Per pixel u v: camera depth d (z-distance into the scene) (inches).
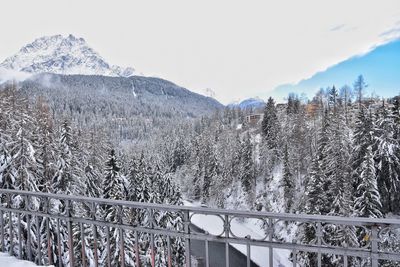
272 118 3058.6
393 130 1371.8
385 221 156.1
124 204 211.5
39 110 1409.9
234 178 2847.0
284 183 2069.4
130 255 728.3
